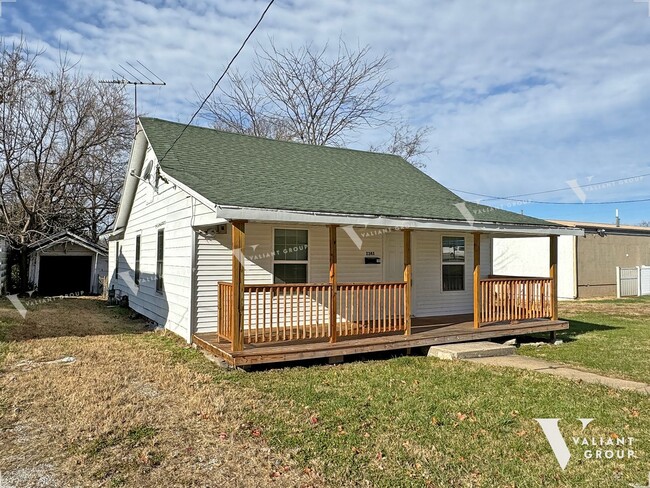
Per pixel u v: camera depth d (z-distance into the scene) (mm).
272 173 9430
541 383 6176
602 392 5789
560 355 8398
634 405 5285
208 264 8453
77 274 20609
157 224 11125
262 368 6906
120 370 6453
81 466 3613
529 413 4953
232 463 3707
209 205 6453
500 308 9477
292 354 6801
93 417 4586
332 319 7383
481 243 12211
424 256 10984
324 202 7648
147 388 5656
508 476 3549
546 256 21812
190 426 4441
